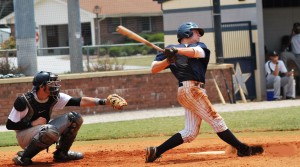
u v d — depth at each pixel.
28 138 24.56
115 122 41.22
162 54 23.33
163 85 49.12
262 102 50.53
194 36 23.83
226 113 42.69
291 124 36.22
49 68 56.88
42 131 24.12
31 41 50.97
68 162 25.48
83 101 25.00
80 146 31.47
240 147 24.02
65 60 57.81
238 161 22.61
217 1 51.47
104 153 27.95
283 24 60.94
